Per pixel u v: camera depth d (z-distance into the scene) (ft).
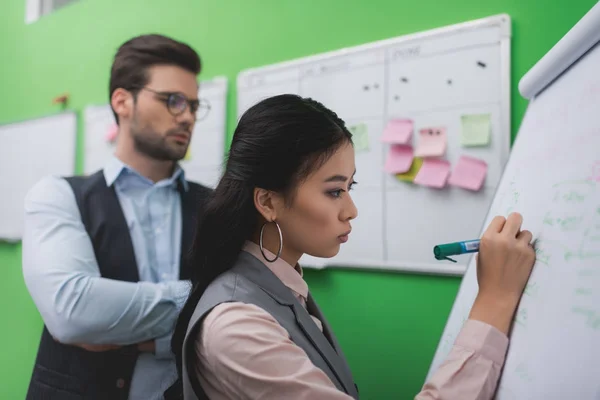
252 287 2.12
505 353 1.90
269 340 1.82
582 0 3.42
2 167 8.44
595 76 1.92
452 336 2.60
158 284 3.29
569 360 1.52
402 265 4.15
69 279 3.10
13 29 8.46
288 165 2.08
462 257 3.84
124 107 3.82
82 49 7.28
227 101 5.60
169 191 4.14
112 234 3.56
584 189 1.75
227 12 5.65
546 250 1.89
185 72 3.93
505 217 2.42
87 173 7.04
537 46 3.60
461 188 3.91
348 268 4.51
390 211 4.28
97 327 3.04
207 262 2.25
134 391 3.43
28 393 3.54
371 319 4.33
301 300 2.41
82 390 3.36
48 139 7.64
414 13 4.25
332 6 4.79
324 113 2.21
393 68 4.31
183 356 1.97
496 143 3.74
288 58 5.10
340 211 2.19
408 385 4.08
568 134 2.01
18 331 7.45
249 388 1.76
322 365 2.14
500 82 3.72
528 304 1.89
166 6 6.26
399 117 4.25
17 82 8.36
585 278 1.59
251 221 2.21
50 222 3.36
